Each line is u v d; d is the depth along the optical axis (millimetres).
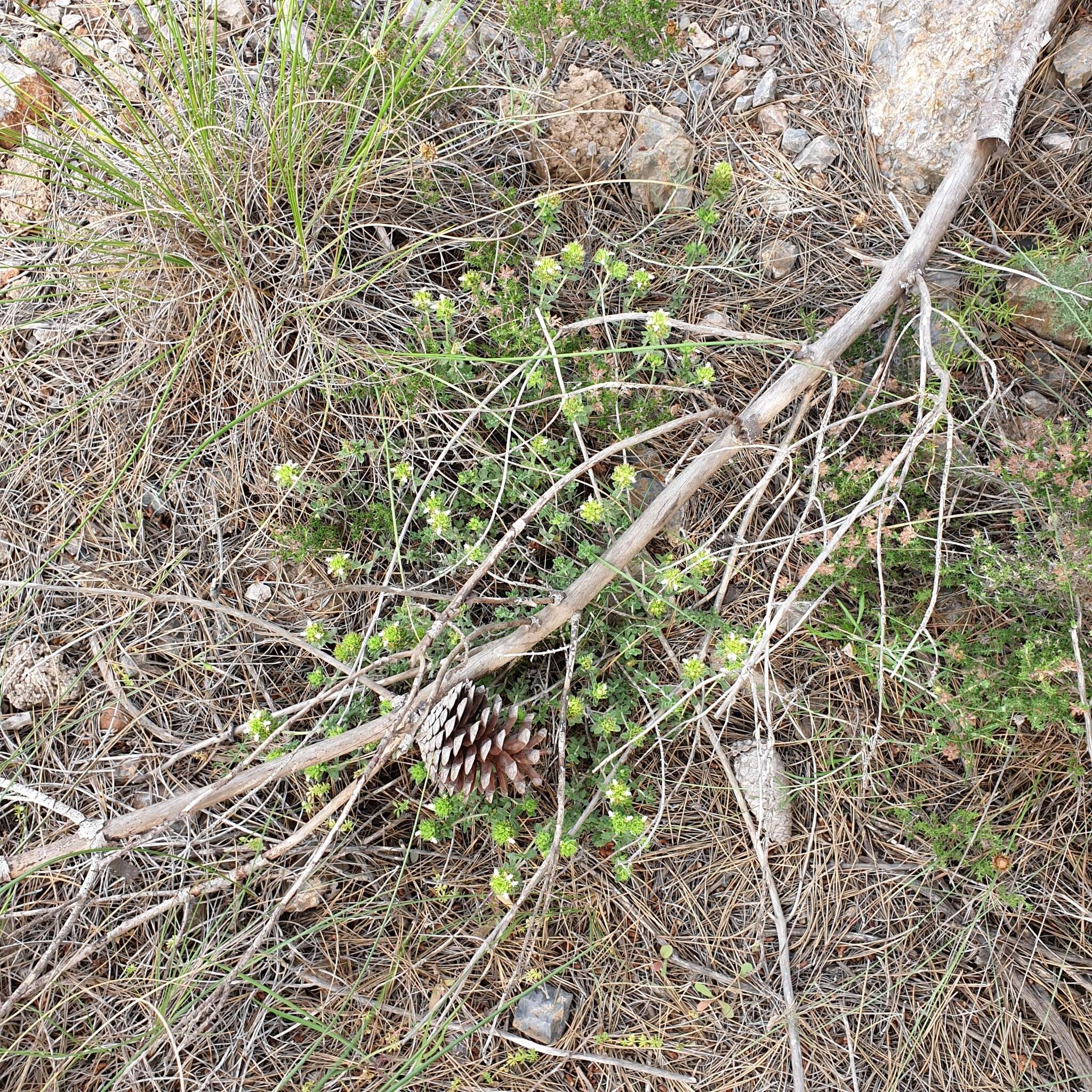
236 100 693
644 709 663
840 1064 629
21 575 673
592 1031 640
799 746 665
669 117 705
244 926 649
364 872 654
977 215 696
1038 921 636
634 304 694
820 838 655
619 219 704
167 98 639
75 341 687
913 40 688
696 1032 639
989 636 644
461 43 683
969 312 663
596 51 717
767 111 710
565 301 690
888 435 676
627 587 663
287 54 661
